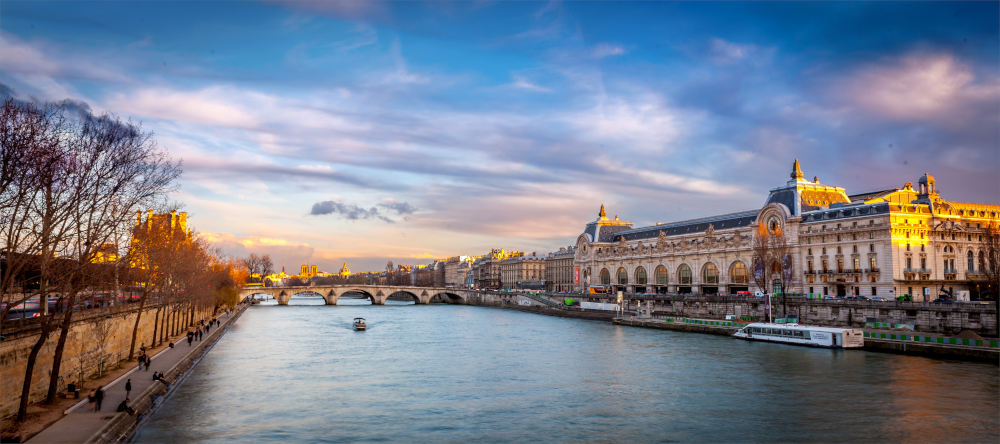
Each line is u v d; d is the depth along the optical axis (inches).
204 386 2849.4
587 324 6481.3
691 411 2370.8
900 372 3029.0
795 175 6717.5
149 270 3164.4
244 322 6781.5
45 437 1689.2
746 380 2935.5
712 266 7298.2
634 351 4037.9
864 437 2010.3
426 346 4426.7
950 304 4025.6
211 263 6835.6
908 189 6028.5
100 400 2017.7
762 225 5940.0
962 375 2915.8
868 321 4500.5
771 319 5039.4
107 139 1802.4
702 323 5364.2
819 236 6008.9
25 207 1724.9
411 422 2242.9
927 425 2122.3
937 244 5546.3
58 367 2063.2
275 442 1991.9
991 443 1934.1
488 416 2327.8
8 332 1802.4
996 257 4015.8
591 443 1994.3
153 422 2197.3
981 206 6082.7
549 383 2940.5
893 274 5319.9
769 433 2073.1
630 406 2461.9
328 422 2235.5
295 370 3326.8
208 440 1993.1
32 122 1569.9
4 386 1840.6
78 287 2022.6
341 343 4633.4
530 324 6515.8
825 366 3267.7
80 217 1913.1
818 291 5984.3
